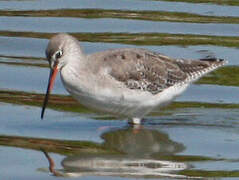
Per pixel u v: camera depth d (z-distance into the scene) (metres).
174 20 23.67
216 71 20.44
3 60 21.00
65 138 16.27
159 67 16.62
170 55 20.70
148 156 15.28
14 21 23.41
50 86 16.05
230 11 24.34
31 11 24.33
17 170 14.31
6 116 17.44
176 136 16.48
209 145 15.90
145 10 24.58
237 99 18.67
